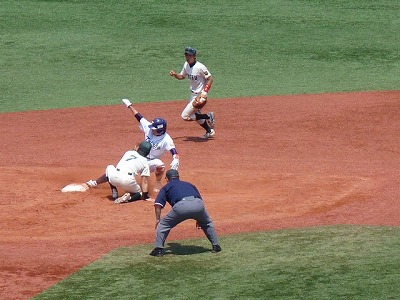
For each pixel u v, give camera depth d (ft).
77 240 127.34
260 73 302.86
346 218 136.56
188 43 339.57
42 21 368.68
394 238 122.31
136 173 150.71
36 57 324.80
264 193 155.22
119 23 365.81
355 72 300.81
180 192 115.34
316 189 156.46
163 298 99.04
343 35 351.25
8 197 153.17
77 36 349.20
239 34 352.28
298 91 269.64
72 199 152.35
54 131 220.64
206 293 100.12
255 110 240.53
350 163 179.63
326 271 106.63
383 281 101.76
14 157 190.19
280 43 340.80
